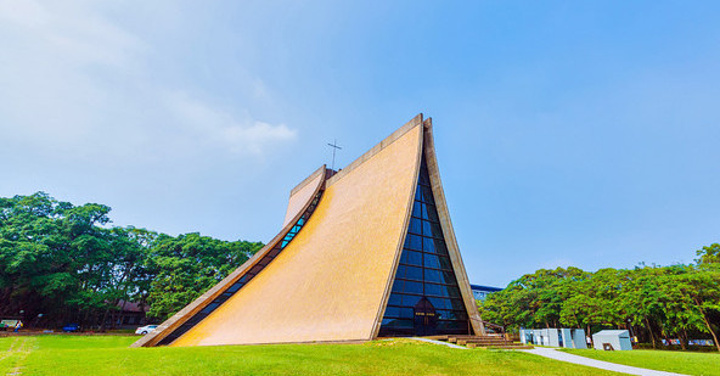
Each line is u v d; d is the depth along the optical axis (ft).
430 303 66.90
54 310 130.93
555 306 126.72
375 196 76.64
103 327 136.05
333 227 84.07
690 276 90.68
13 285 112.27
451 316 68.59
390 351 43.39
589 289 119.85
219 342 68.54
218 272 136.15
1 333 96.99
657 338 113.91
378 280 59.31
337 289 65.67
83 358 38.73
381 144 86.07
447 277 71.31
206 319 79.25
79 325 144.36
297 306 69.31
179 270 130.72
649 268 115.03
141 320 180.34
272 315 71.15
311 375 31.60
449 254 72.59
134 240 145.89
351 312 59.11
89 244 122.01
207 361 36.32
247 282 89.40
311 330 61.11
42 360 37.58
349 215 81.51
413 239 69.87
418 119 75.72
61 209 130.31
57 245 116.78
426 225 72.84
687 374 34.81
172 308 121.70
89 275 126.72
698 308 87.35
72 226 121.39
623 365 39.19
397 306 62.95
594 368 36.91
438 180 74.43
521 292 141.18
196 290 128.47
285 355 39.99
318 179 111.04
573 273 159.33
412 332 62.85
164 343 72.64
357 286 62.34
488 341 56.18
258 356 39.34
